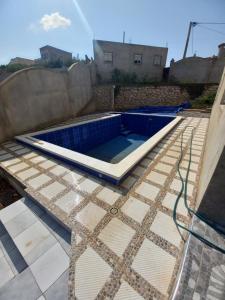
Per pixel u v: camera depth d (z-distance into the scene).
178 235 2.04
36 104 6.84
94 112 12.29
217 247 1.81
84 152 7.85
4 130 5.59
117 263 1.76
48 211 2.60
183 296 1.42
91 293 1.52
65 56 20.34
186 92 13.09
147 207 2.51
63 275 1.95
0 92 5.35
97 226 2.20
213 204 2.06
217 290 1.46
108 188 2.99
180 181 3.16
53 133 6.48
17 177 3.42
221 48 15.05
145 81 16.59
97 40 14.17
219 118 2.92
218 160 1.82
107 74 15.43
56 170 3.65
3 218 2.71
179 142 5.16
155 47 15.80
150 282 1.59
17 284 1.89
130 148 8.20
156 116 9.02
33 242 2.32
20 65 12.64
